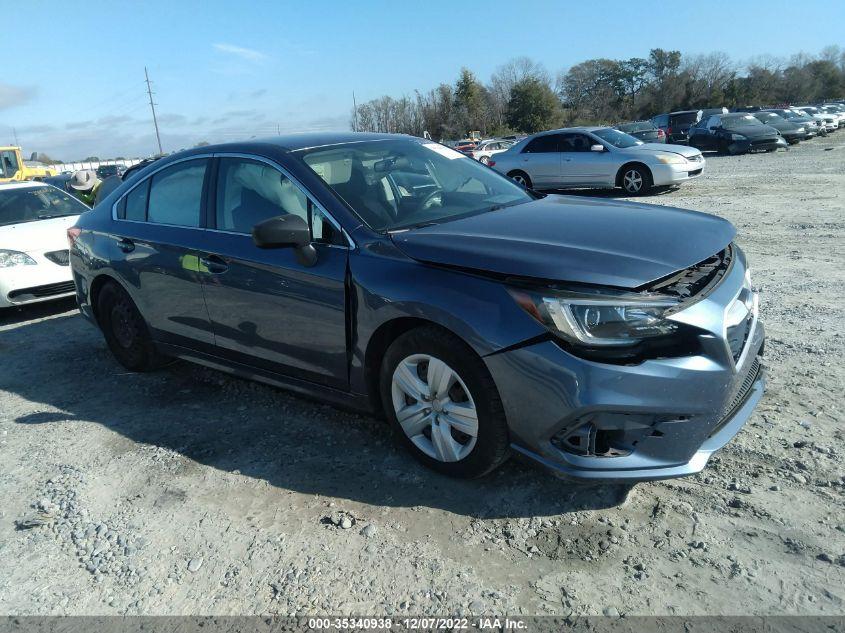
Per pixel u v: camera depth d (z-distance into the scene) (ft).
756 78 254.06
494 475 10.21
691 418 8.43
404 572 8.29
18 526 10.00
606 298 8.16
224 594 8.19
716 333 8.41
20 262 21.70
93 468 11.52
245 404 13.74
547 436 8.63
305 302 10.92
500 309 8.70
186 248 13.00
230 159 12.87
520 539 8.71
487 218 10.86
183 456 11.66
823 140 94.38
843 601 7.24
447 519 9.25
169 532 9.51
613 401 8.14
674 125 104.32
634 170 44.80
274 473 10.84
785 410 11.46
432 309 9.16
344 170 11.83
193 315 13.29
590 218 10.52
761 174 51.85
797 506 8.86
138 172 15.26
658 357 8.24
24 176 74.13
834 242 24.79
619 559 8.20
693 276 8.94
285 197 11.62
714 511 8.93
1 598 8.48
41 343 19.49
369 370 10.53
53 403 14.67
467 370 9.11
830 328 15.39
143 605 8.13
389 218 10.94
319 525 9.36
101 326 16.29
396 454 11.09
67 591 8.50
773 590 7.48
